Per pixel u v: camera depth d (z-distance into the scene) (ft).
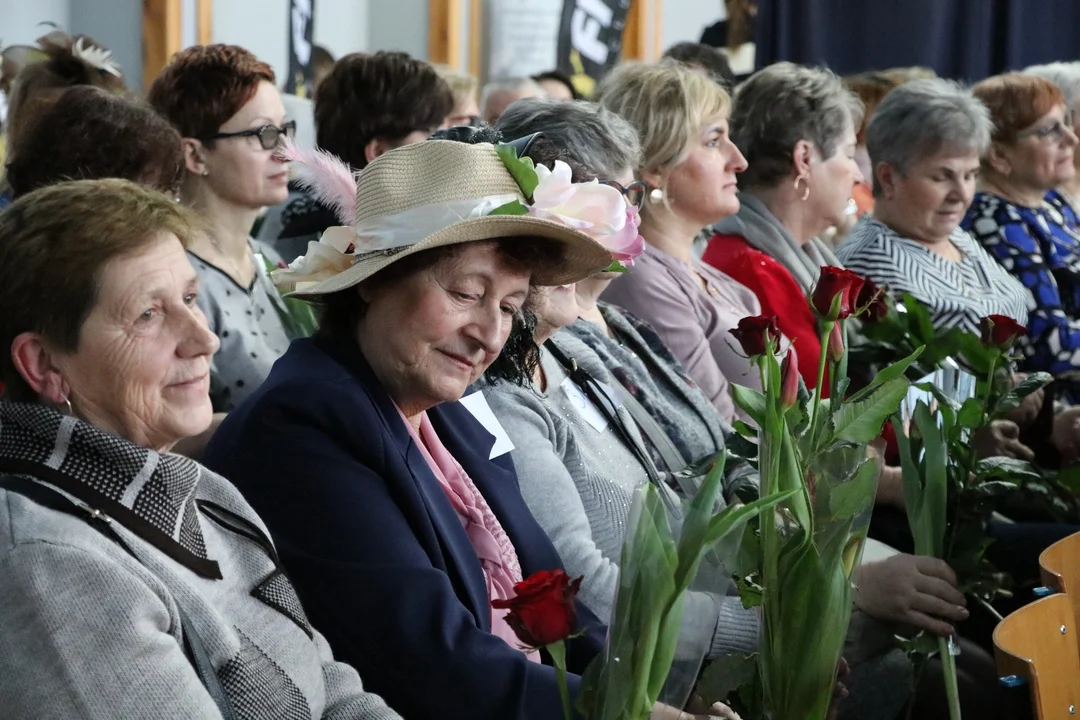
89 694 5.37
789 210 14.92
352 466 7.31
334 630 7.07
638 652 5.56
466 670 6.95
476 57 24.79
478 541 8.20
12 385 6.01
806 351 13.65
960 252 16.38
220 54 12.64
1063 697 7.77
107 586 5.49
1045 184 17.78
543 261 7.69
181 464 6.12
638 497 5.65
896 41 27.12
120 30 20.68
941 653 8.93
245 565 6.55
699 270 13.66
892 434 12.78
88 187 6.06
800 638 6.59
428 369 7.63
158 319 6.05
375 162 7.68
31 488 5.64
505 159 7.64
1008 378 10.06
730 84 20.21
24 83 12.61
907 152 15.49
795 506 6.62
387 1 24.27
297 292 7.66
